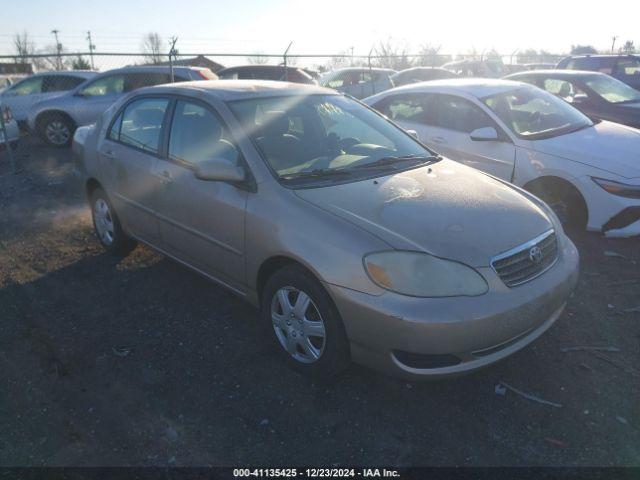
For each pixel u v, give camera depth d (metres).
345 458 2.64
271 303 3.33
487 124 5.88
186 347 3.59
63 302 4.24
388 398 3.07
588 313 3.96
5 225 6.14
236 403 3.04
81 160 5.18
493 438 2.76
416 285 2.73
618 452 2.64
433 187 3.49
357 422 2.88
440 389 3.14
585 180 5.22
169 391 3.15
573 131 5.88
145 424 2.88
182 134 4.00
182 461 2.63
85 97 11.05
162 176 4.05
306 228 3.03
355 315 2.82
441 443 2.73
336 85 15.59
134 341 3.67
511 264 2.96
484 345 2.77
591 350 3.49
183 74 11.29
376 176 3.60
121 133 4.65
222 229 3.55
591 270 4.69
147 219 4.36
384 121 4.51
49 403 3.06
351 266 2.81
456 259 2.81
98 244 5.45
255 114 3.79
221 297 4.27
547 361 3.39
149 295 4.32
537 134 5.69
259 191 3.34
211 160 3.33
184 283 4.52
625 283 4.43
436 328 2.66
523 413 2.94
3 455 2.68
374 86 16.17
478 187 3.58
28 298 4.32
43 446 2.74
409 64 20.64
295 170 3.51
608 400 3.02
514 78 9.80
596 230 5.29
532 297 2.92
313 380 3.22
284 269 3.17
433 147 6.28
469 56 19.72
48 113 11.02
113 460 2.64
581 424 2.84
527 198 3.69
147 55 10.99
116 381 3.25
